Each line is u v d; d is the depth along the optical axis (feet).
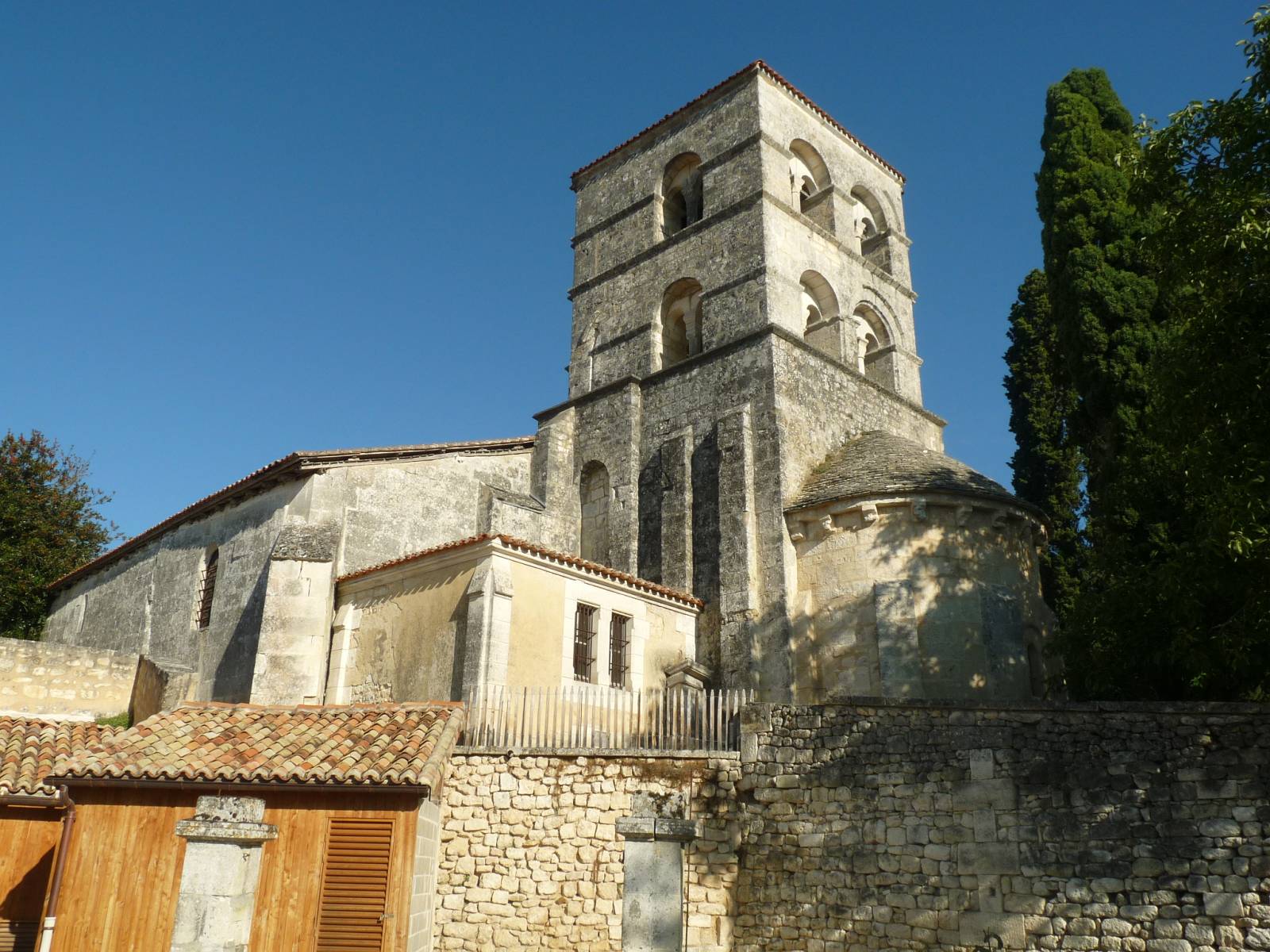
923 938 46.01
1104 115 83.05
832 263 104.27
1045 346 110.73
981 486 79.30
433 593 69.46
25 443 142.00
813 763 51.80
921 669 72.69
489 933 52.85
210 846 40.24
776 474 84.58
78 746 61.82
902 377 108.68
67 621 120.57
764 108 103.60
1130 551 59.06
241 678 80.23
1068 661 57.11
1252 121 44.01
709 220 101.86
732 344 92.27
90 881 49.67
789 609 79.46
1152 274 71.77
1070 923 42.93
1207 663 48.57
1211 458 45.24
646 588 76.89
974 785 46.91
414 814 49.88
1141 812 42.88
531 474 99.71
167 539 100.48
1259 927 39.29
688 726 57.72
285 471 81.56
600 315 110.01
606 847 53.01
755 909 50.98
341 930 48.11
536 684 66.39
